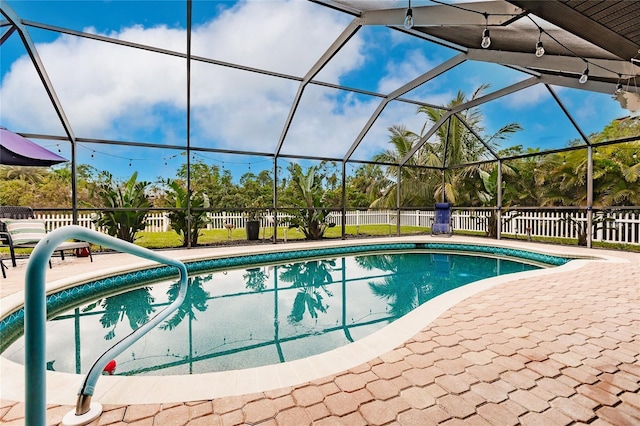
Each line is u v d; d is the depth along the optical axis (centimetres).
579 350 218
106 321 367
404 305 442
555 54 454
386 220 1303
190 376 185
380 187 1324
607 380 182
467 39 511
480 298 338
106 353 160
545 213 888
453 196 1108
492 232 982
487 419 149
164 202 1017
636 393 170
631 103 453
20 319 318
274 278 593
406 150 1161
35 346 94
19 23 460
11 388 171
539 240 909
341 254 811
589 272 465
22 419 146
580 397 166
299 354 285
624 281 412
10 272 459
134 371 250
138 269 519
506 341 232
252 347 300
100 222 724
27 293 93
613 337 239
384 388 174
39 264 94
